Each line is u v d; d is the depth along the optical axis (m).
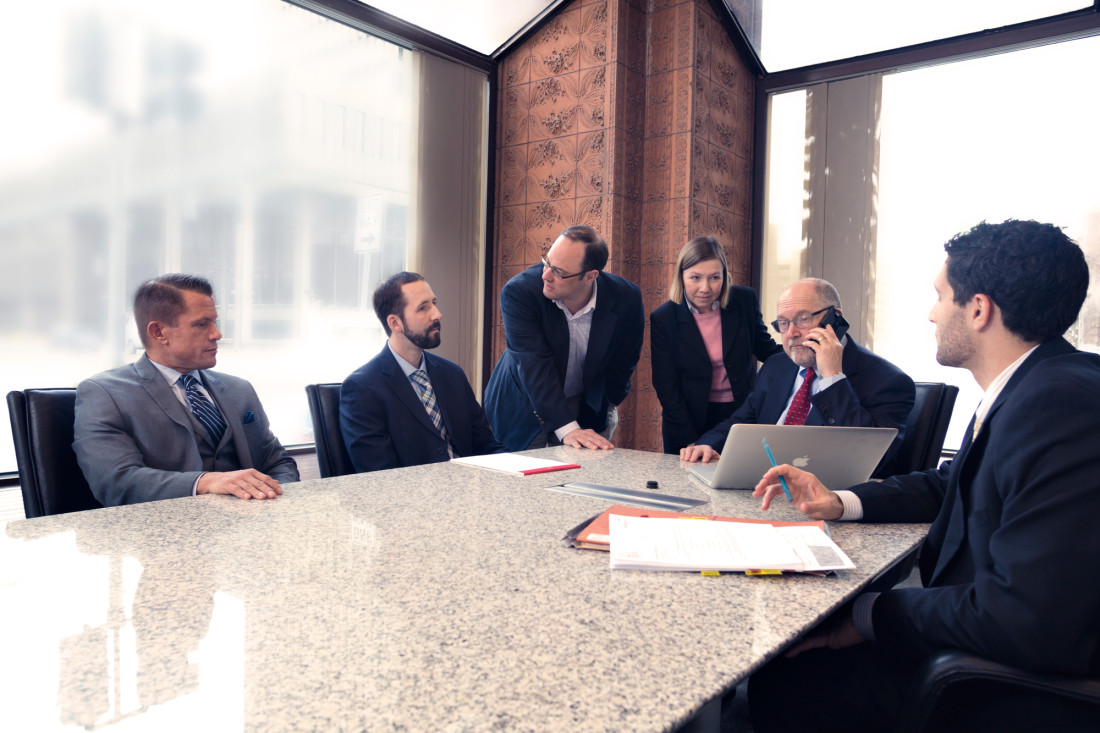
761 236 4.85
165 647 0.74
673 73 4.36
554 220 4.55
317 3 3.71
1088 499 0.85
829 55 4.54
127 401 1.74
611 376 3.04
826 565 1.03
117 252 3.07
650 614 0.86
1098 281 3.72
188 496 1.49
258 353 3.60
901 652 1.13
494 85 4.73
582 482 1.71
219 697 0.63
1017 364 1.12
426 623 0.81
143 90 3.14
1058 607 0.83
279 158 3.64
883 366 2.09
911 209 4.25
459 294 4.54
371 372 2.30
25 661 0.70
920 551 1.27
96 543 1.12
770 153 4.83
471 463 1.94
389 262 4.17
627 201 4.41
